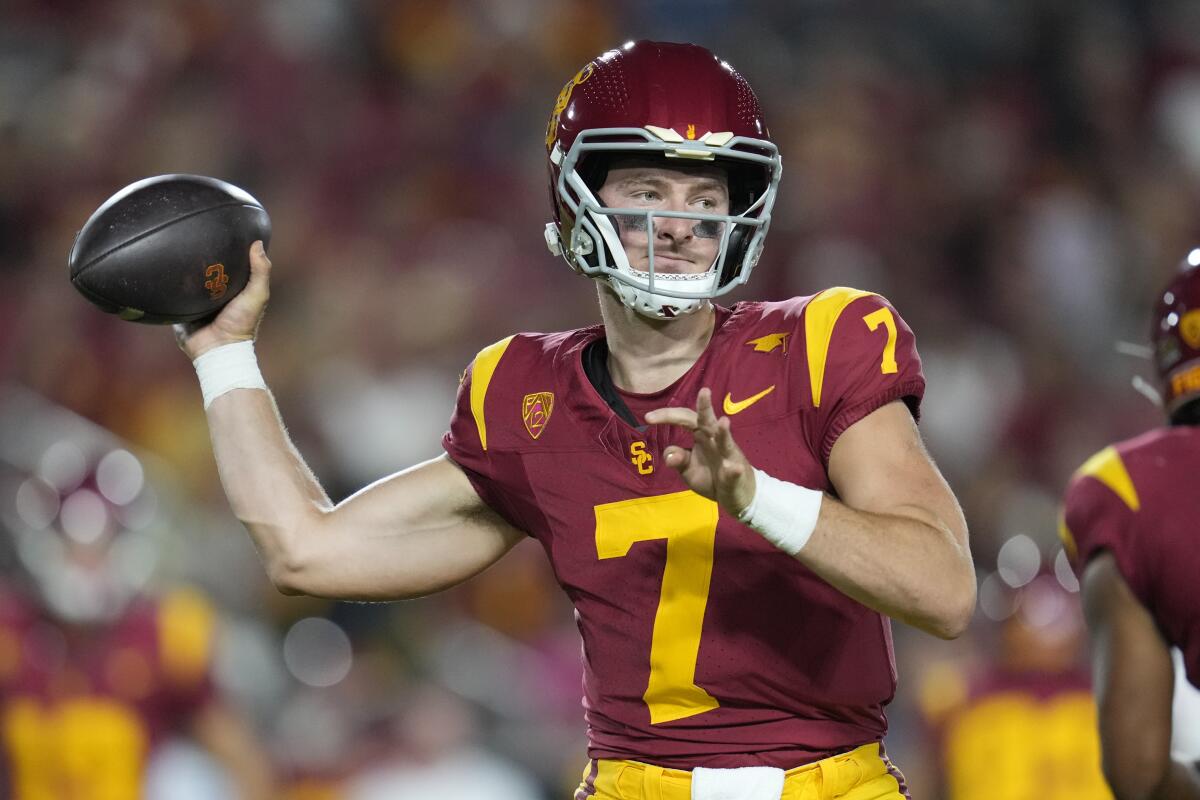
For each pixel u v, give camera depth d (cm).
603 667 859
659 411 702
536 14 3547
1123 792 916
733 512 730
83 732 1784
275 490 905
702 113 823
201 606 1859
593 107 846
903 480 790
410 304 2933
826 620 823
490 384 895
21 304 2986
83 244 904
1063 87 3556
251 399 921
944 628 757
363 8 3481
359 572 901
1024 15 3634
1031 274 3219
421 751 2039
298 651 2262
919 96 3484
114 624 1811
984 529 2650
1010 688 1956
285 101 3316
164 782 1809
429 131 3338
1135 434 2995
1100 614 932
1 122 3306
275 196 3172
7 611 1800
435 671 2233
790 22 3603
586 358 878
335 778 2041
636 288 827
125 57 3381
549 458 862
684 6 3622
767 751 833
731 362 843
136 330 2819
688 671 830
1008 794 1941
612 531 839
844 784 837
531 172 3309
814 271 3156
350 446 2678
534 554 2453
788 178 3275
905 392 816
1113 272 3341
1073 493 961
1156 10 3734
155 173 3222
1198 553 905
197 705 1831
